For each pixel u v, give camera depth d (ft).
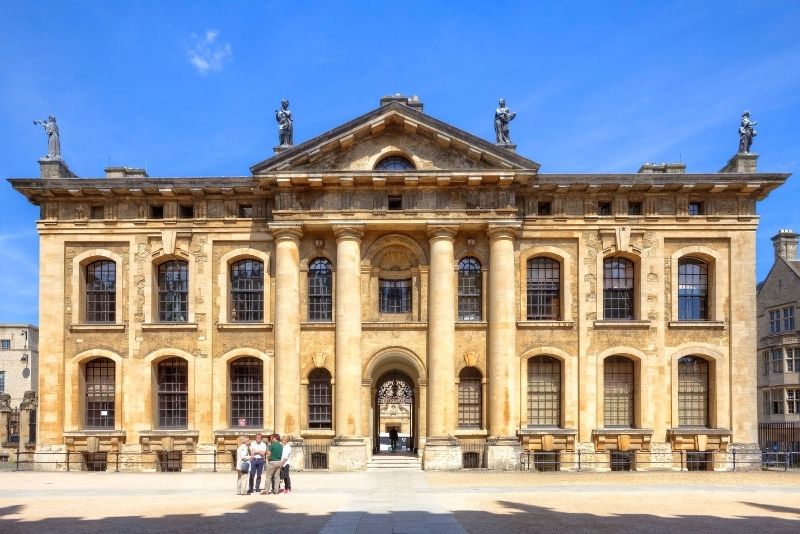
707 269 141.90
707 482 108.47
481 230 137.69
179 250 140.77
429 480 111.04
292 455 129.70
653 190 139.44
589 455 134.21
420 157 136.77
